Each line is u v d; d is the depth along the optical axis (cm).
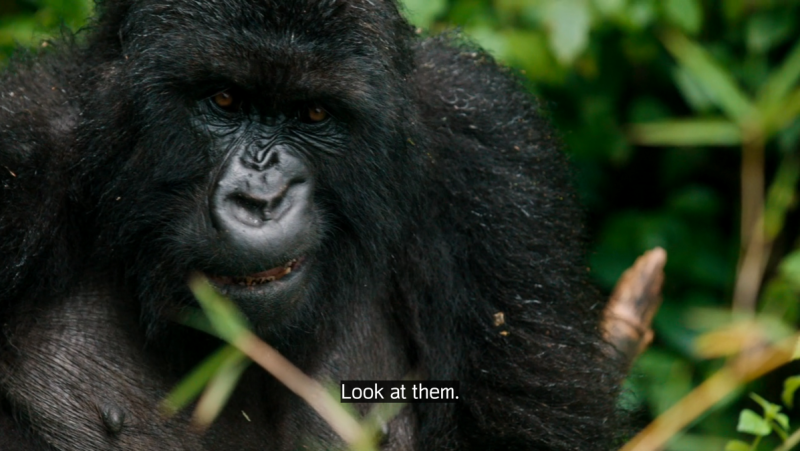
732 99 1072
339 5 624
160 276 655
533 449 739
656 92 1213
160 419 679
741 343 972
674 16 1078
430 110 747
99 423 672
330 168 666
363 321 738
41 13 1010
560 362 741
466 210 747
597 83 1169
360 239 698
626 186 1279
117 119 653
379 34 655
